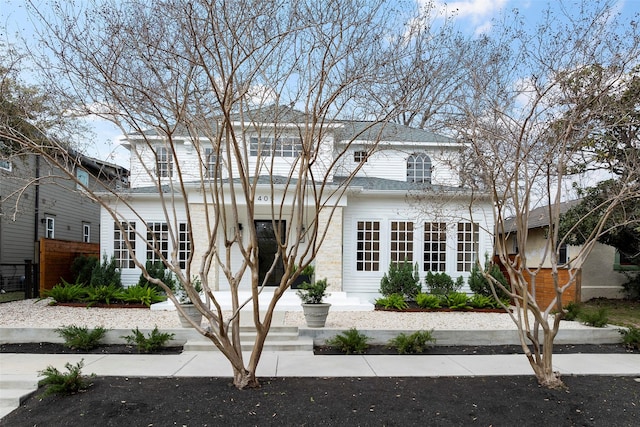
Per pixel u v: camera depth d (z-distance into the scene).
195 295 5.32
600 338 8.44
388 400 5.14
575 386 5.73
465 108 6.27
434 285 12.89
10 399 4.99
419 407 4.96
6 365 6.41
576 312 9.84
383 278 13.02
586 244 5.67
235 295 5.50
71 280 14.50
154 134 12.77
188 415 4.68
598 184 10.84
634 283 14.31
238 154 5.08
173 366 6.44
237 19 5.09
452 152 13.14
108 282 12.44
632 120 6.52
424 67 6.33
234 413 4.73
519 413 4.87
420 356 7.29
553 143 5.88
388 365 6.66
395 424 4.58
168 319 9.52
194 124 6.46
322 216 12.77
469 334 8.10
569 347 8.09
